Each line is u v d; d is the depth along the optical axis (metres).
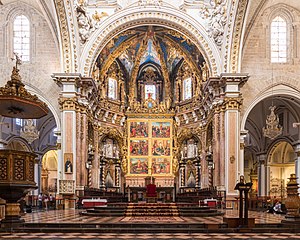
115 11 27.06
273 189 35.62
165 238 11.53
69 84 25.67
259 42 27.27
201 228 13.59
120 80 34.47
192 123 33.25
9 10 27.16
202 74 29.95
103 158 32.28
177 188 33.72
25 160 13.27
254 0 26.05
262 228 13.52
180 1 27.06
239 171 25.44
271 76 27.06
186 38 27.69
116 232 13.32
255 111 34.00
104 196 27.62
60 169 25.94
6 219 13.77
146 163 33.94
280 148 35.91
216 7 26.25
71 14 25.31
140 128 34.34
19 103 14.49
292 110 30.78
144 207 20.48
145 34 30.73
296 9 27.33
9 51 27.03
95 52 26.95
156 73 35.56
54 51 27.33
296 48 27.28
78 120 26.06
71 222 14.54
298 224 13.74
